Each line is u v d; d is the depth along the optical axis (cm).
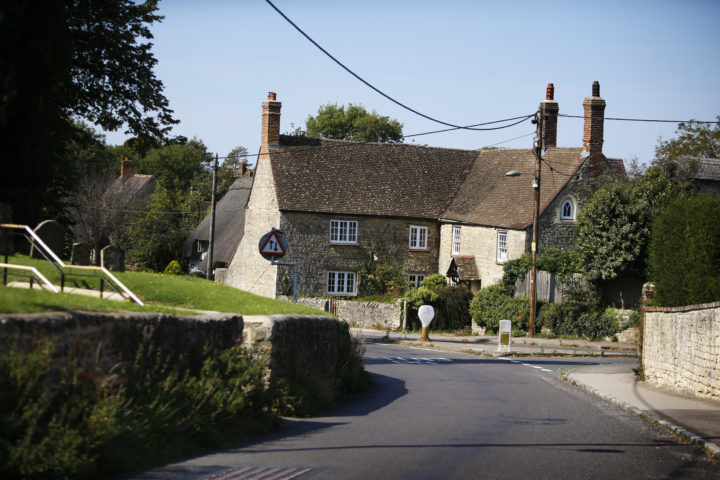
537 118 3400
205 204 6800
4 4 1616
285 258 4478
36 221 1989
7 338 729
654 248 2122
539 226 3869
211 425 949
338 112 8206
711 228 1833
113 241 5872
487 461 902
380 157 4878
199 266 5812
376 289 4559
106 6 2461
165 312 1055
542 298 3666
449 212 4634
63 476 689
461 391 1723
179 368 993
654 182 3462
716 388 1492
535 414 1371
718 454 996
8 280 1285
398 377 2002
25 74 1727
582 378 1981
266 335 1212
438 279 4353
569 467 888
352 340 1812
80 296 1053
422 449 965
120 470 759
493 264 4069
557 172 4041
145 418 853
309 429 1107
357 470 817
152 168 8550
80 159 7550
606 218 3422
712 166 3838
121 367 884
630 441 1105
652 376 1894
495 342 3403
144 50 2752
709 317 1527
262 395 1124
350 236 4584
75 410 750
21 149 1859
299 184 4562
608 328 3466
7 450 669
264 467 814
